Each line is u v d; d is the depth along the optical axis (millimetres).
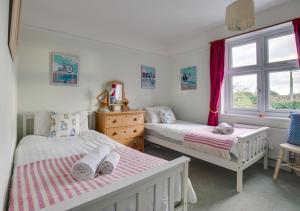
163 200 1121
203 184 2199
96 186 1056
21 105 2471
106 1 2375
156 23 3057
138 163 1421
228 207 1742
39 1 2371
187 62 3898
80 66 2996
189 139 2541
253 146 2287
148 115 3562
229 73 3275
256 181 2258
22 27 2467
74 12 2666
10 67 1329
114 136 2955
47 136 2336
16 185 1059
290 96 2613
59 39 2777
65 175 1211
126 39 3523
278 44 2705
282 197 1903
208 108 3525
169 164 1141
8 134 1185
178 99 4121
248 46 3039
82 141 2113
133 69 3701
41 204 872
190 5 2484
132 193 919
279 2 2436
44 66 2645
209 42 3338
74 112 2693
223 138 2201
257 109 2936
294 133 2252
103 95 3273
